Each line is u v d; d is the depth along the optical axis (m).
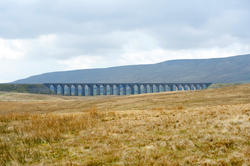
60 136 11.03
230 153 7.59
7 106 52.91
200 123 12.84
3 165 7.33
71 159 7.71
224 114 15.51
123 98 55.12
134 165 6.89
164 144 9.01
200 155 7.52
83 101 57.31
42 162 7.36
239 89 45.66
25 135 11.15
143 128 12.47
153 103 37.56
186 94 47.44
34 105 54.69
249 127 10.74
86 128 13.12
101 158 7.57
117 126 13.34
